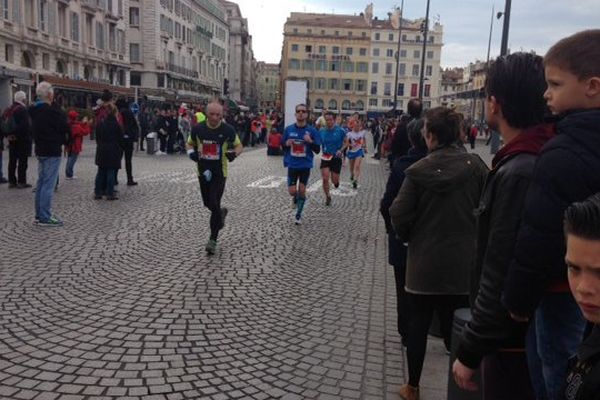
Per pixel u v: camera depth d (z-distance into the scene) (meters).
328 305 5.55
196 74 89.69
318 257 7.39
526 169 2.20
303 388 3.85
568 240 1.59
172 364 4.10
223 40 109.31
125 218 9.35
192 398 3.63
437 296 3.74
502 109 2.35
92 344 4.38
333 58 113.25
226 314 5.16
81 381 3.79
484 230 2.42
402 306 4.54
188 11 85.00
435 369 4.26
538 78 2.26
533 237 1.94
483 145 39.62
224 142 7.19
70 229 8.36
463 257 3.69
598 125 1.91
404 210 3.71
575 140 1.92
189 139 7.25
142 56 70.38
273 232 8.77
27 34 42.75
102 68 58.25
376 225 9.70
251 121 33.56
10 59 41.09
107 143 10.87
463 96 35.91
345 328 4.97
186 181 14.42
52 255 6.88
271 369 4.11
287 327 4.93
